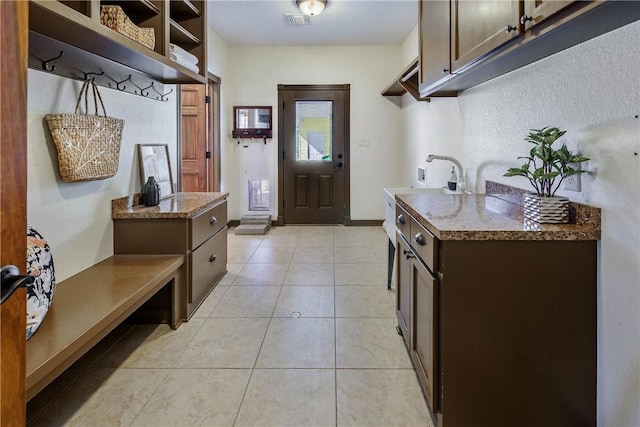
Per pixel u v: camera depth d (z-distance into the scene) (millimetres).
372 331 2385
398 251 2293
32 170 1828
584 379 1397
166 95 3262
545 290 1380
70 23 1544
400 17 4281
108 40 1785
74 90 2100
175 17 2971
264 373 1939
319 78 5492
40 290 1575
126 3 2205
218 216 3219
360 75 5508
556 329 1389
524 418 1415
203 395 1768
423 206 1923
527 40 1379
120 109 2586
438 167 3641
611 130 1306
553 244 1368
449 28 2031
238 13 4148
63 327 1527
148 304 2475
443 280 1390
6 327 716
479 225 1455
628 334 1249
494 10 1527
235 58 5469
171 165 3365
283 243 4660
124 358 2082
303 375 1922
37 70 1825
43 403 1706
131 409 1673
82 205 2199
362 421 1599
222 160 5203
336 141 5613
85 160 2076
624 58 1239
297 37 5039
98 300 1789
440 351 1422
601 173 1356
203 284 2854
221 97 5121
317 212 5734
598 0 1010
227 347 2199
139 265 2301
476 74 2080
